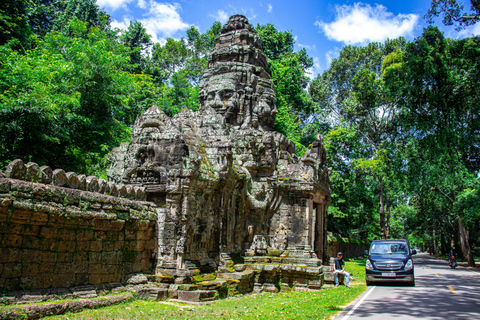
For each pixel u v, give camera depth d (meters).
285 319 10.96
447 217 51.50
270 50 45.59
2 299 9.26
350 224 50.31
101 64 24.44
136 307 11.86
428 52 30.27
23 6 25.12
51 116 19.17
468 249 40.69
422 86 31.78
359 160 41.41
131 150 17.30
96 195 12.29
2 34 23.48
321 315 11.35
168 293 13.98
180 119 21.16
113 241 13.34
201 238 16.38
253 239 21.02
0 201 9.08
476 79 29.56
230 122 23.80
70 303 10.40
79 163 24.42
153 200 16.08
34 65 21.83
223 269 17.03
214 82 24.19
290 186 21.81
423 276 24.86
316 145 23.91
